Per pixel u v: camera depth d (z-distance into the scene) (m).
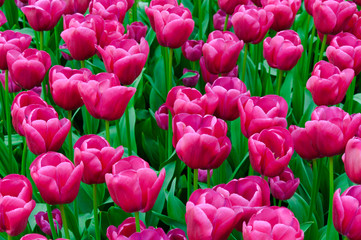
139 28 2.06
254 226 1.29
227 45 1.69
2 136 1.91
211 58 1.70
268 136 1.46
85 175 1.45
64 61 2.45
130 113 1.86
